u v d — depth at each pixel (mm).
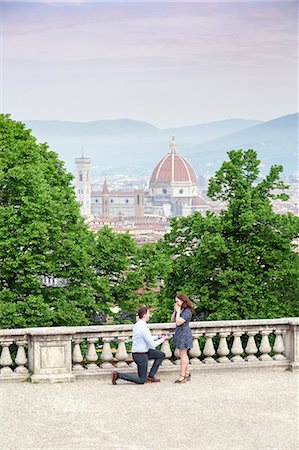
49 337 25281
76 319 54719
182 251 57469
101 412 21891
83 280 58375
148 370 26438
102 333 26219
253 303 52312
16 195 57000
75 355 26062
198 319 54625
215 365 26875
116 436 19750
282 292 54906
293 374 26578
